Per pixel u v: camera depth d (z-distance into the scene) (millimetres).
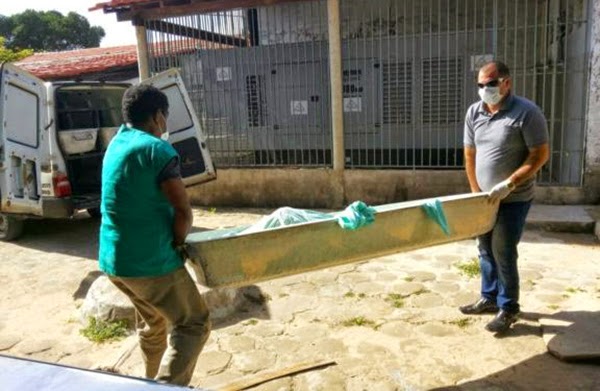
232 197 8109
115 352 3578
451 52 7375
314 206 7734
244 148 8258
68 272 5461
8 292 4941
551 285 4422
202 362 3381
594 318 3680
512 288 3553
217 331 3822
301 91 7848
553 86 6691
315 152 7957
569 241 5660
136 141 2396
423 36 7457
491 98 3352
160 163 2357
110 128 7145
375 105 7766
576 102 6742
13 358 1456
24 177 6164
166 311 2500
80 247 6418
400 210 3076
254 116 8141
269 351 3506
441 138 7582
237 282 2643
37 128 5988
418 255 5410
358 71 7762
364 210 2932
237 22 8406
